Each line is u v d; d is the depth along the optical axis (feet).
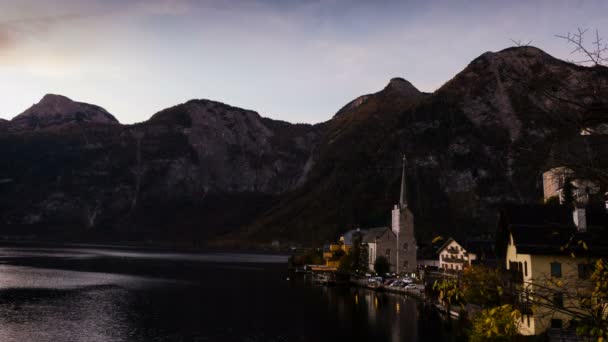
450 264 420.36
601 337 38.34
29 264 644.69
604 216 168.55
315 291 416.87
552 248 164.25
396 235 515.91
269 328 259.19
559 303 42.57
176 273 574.15
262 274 581.12
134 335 241.14
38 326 256.11
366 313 301.43
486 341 120.78
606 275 40.22
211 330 254.27
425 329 250.98
